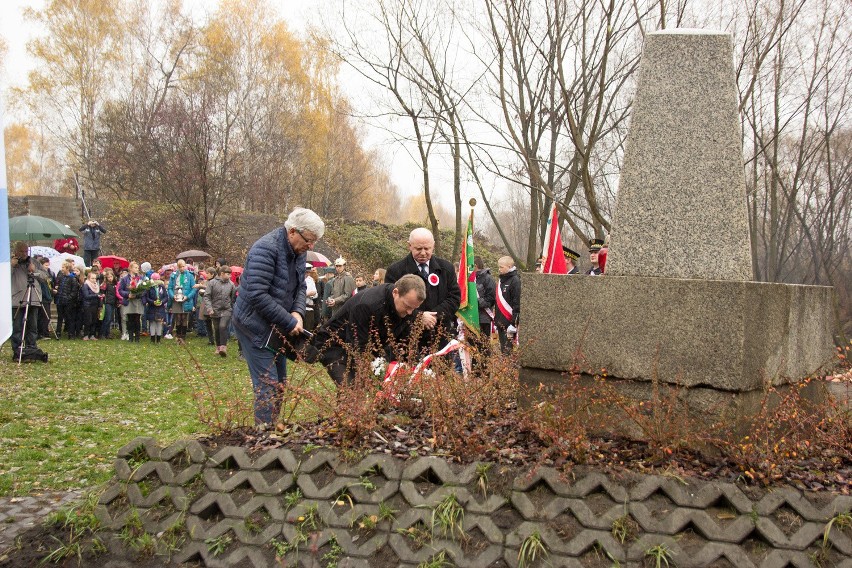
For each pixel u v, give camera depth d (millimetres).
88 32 43031
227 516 3908
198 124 32188
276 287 5633
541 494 3680
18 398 10141
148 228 33781
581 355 4418
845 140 23281
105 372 13000
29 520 4988
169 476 4121
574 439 3871
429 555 3562
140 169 34781
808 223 24656
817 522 3402
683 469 3787
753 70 12281
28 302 13570
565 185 17672
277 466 4074
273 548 3746
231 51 38125
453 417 4410
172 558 3824
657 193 4730
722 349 4074
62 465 6566
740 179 4605
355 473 3926
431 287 7430
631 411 4066
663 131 4758
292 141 39969
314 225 5641
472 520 3635
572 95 13500
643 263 4719
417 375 5102
